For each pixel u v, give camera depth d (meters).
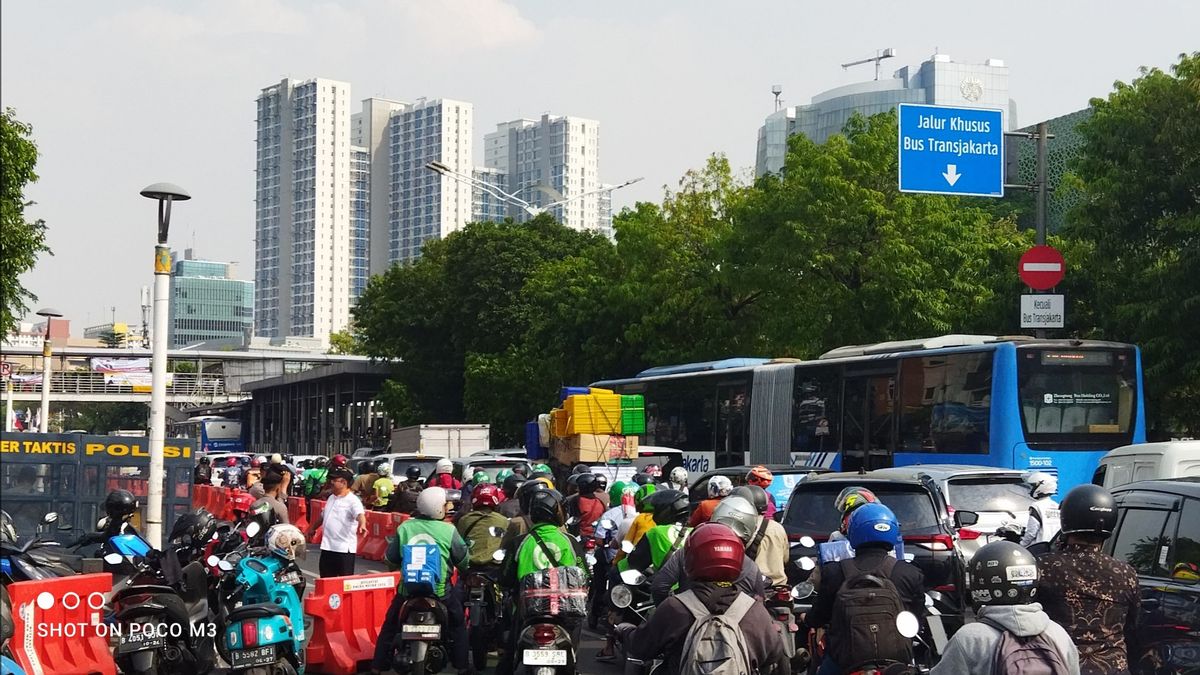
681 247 43.03
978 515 13.34
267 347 160.00
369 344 69.19
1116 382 23.00
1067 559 6.29
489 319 60.19
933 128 23.41
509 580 9.85
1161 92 26.75
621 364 47.62
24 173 26.16
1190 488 8.41
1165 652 8.09
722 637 5.82
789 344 34.41
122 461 19.50
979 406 23.02
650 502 13.52
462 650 10.52
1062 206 54.69
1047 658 5.17
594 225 194.38
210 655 9.97
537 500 9.88
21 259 26.20
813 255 33.47
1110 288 28.25
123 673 9.43
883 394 25.64
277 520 13.45
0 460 18.97
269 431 102.62
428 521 10.36
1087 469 22.64
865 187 33.72
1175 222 26.45
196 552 11.40
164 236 18.69
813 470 18.80
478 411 56.81
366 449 46.75
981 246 33.88
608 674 12.10
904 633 6.33
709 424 31.78
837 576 7.16
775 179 35.72
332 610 12.35
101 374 96.12
